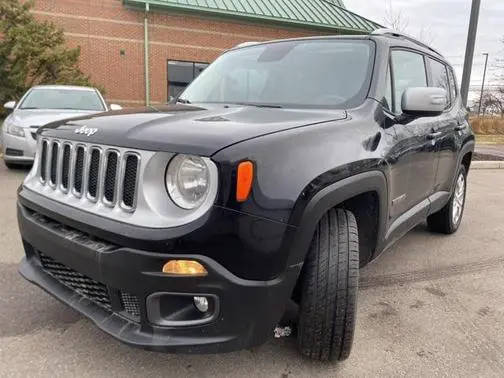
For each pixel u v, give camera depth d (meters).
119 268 2.01
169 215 1.98
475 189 8.59
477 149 16.27
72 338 2.71
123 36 20.72
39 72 16.89
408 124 3.25
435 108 2.92
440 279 3.92
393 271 4.07
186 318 2.06
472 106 48.16
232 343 2.04
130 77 21.09
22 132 7.60
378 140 2.74
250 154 1.96
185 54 21.70
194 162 1.97
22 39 15.80
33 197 2.57
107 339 2.71
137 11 20.77
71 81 16.98
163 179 2.02
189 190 1.98
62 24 19.73
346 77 3.10
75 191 2.37
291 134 2.19
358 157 2.46
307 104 3.00
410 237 5.11
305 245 2.12
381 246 2.93
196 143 1.97
